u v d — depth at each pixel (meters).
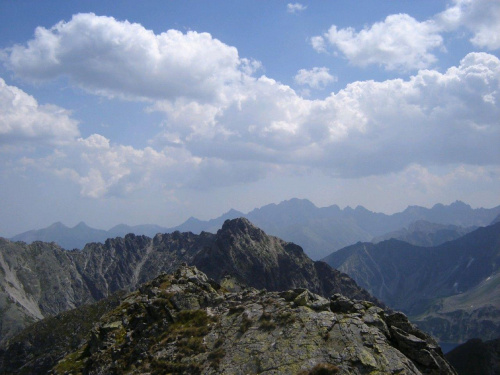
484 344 188.75
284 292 53.66
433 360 39.19
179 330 51.47
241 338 45.16
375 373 35.44
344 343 39.62
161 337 51.22
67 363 58.22
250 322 47.53
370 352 38.06
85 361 55.34
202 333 48.88
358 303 47.62
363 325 41.97
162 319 55.50
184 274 70.31
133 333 54.81
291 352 40.06
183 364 43.75
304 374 36.25
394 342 41.44
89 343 61.16
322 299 49.88
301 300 48.91
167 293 61.31
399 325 43.84
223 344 45.12
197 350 45.53
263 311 49.09
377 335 40.56
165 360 45.62
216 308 55.53
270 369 38.53
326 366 36.50
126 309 62.72
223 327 48.81
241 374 39.12
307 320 44.50
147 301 60.56
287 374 37.16
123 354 51.31
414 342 40.50
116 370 48.06
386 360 36.97
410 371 36.19
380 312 45.84
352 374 35.50
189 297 59.50
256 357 40.91
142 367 45.94
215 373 40.38
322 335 41.41
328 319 43.88
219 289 70.12
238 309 52.34
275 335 43.66
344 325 42.41
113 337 56.25
